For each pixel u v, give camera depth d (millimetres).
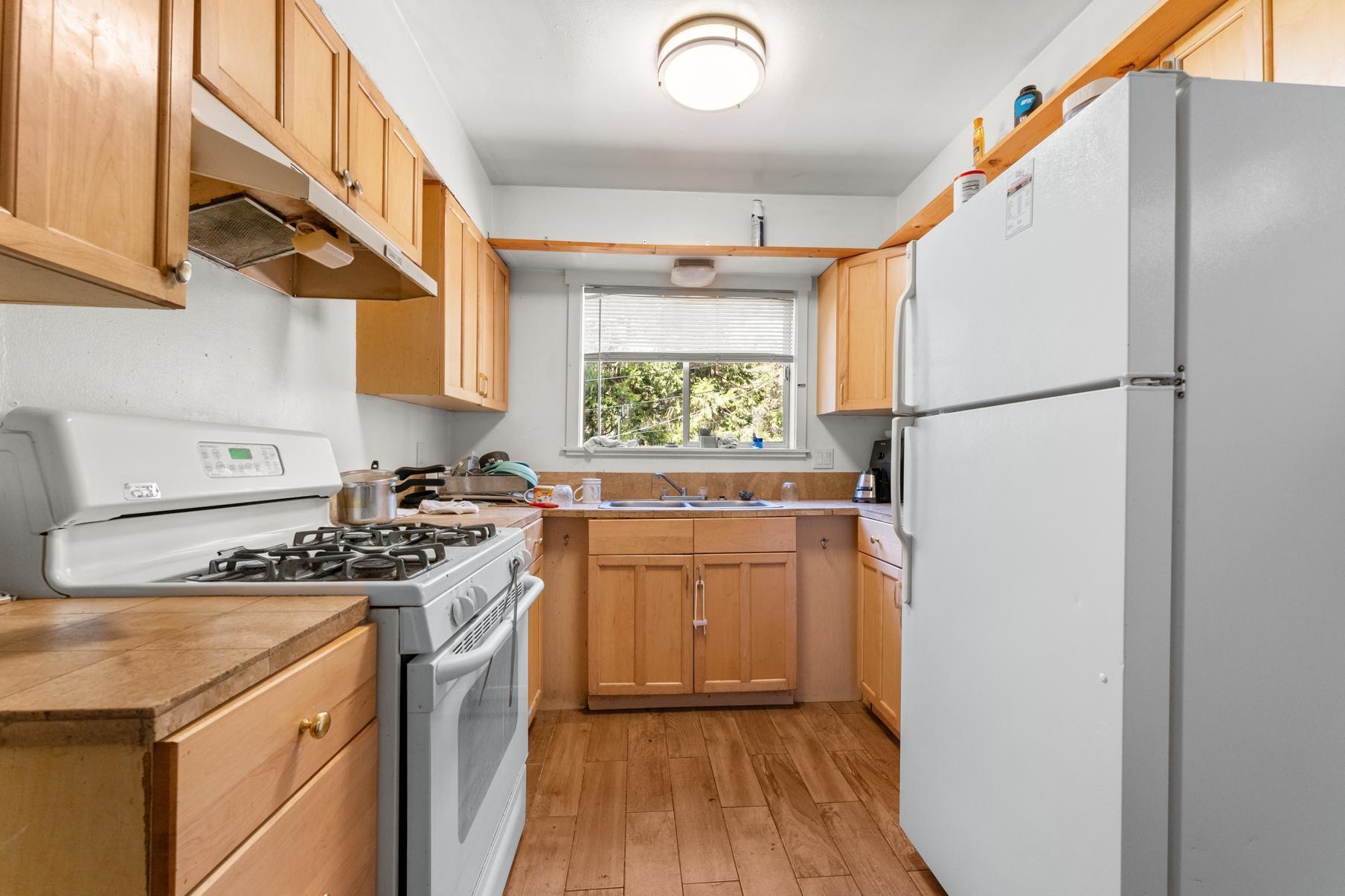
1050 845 990
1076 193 937
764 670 2500
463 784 1046
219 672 542
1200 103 847
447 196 2055
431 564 1021
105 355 1030
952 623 1310
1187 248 845
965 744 1253
